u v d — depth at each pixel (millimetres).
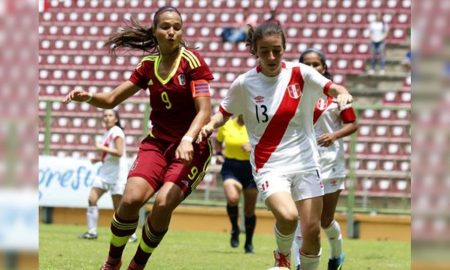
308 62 31078
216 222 70125
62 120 84750
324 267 38156
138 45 26547
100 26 97188
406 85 87188
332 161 31000
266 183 23828
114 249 24969
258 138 24422
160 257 42094
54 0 98000
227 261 41125
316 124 31469
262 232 68375
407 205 73250
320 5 95125
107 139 54031
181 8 96938
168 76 24375
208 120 23906
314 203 24000
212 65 92312
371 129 81250
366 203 71125
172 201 23891
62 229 64438
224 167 49281
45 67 94438
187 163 23641
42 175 70188
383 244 60438
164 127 24844
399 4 94000
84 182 69500
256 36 23609
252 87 24234
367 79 88125
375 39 89875
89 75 93500
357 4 94562
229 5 96500
